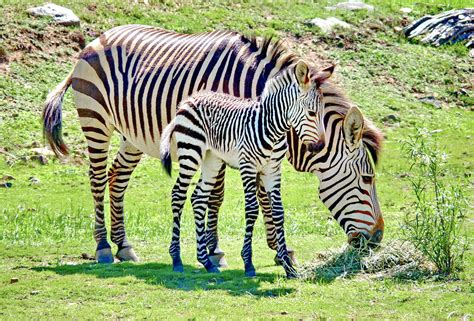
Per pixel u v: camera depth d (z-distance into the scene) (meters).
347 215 15.10
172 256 14.82
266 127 13.73
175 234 14.86
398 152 25.36
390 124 28.00
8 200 20.89
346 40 33.25
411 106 29.53
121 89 16.44
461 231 17.09
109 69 16.67
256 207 14.06
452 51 33.91
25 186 22.20
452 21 35.16
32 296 13.40
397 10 36.69
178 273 14.50
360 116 14.57
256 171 14.02
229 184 22.92
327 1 36.97
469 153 25.30
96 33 30.05
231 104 14.33
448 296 12.87
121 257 16.41
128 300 13.03
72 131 25.48
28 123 25.42
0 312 12.56
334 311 12.29
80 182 22.78
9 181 22.42
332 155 15.05
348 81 30.55
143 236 18.06
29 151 24.08
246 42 15.48
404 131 27.50
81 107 16.91
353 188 15.02
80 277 14.41
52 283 14.05
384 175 23.44
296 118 13.54
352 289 13.35
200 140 14.55
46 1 30.97
